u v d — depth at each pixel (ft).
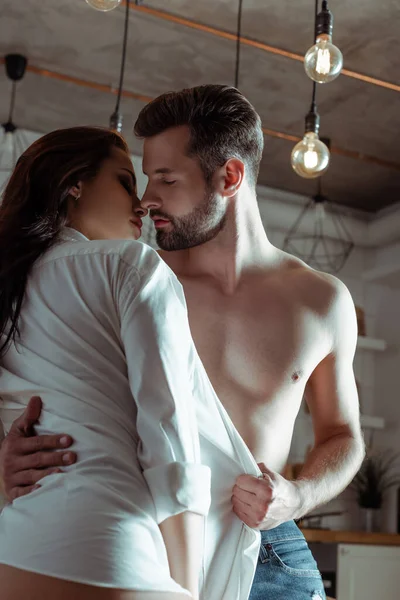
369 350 24.90
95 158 4.58
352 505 23.70
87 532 3.53
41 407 3.99
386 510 23.84
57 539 3.55
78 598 3.45
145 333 3.86
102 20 15.48
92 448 3.77
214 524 4.51
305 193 23.98
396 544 19.19
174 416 3.80
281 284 5.67
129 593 3.50
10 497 3.90
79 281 4.04
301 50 15.94
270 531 5.14
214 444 4.52
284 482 4.72
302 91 17.84
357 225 24.47
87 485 3.65
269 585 4.97
